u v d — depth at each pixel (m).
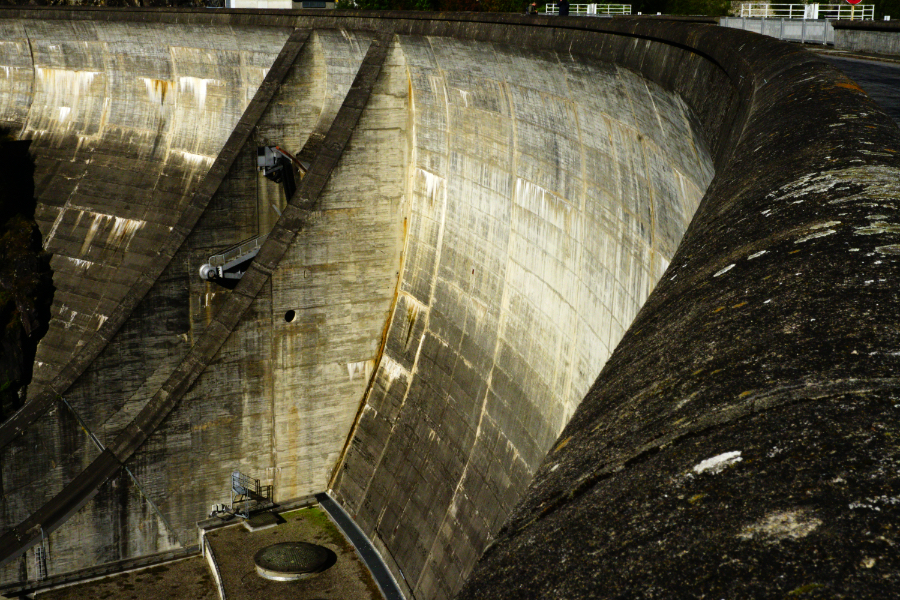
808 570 1.93
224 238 39.59
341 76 41.41
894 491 2.06
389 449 32.09
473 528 26.27
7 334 52.62
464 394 29.61
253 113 40.41
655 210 20.44
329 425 34.22
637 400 3.29
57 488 34.97
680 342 3.58
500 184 29.83
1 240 55.03
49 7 59.38
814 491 2.16
